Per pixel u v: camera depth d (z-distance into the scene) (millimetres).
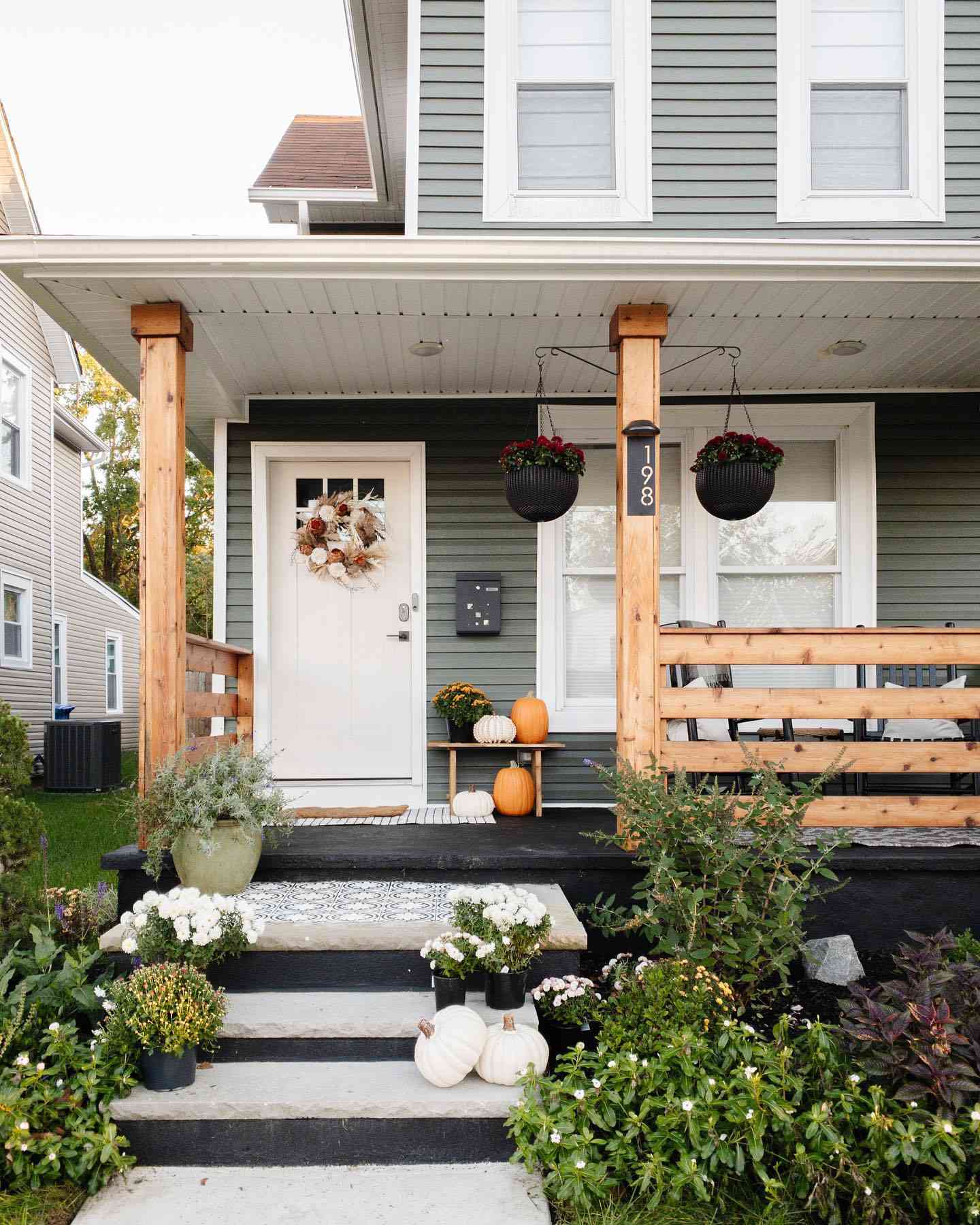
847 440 6016
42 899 4168
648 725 4203
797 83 5234
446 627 5977
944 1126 2506
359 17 5977
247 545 5965
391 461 6082
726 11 5238
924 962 2984
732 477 5012
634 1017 3084
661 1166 2625
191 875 3811
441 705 5695
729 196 5184
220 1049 3176
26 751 3922
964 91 5309
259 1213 2584
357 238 3957
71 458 14461
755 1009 3383
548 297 4336
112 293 4242
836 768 3447
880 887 4152
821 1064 2807
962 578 5941
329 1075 3057
